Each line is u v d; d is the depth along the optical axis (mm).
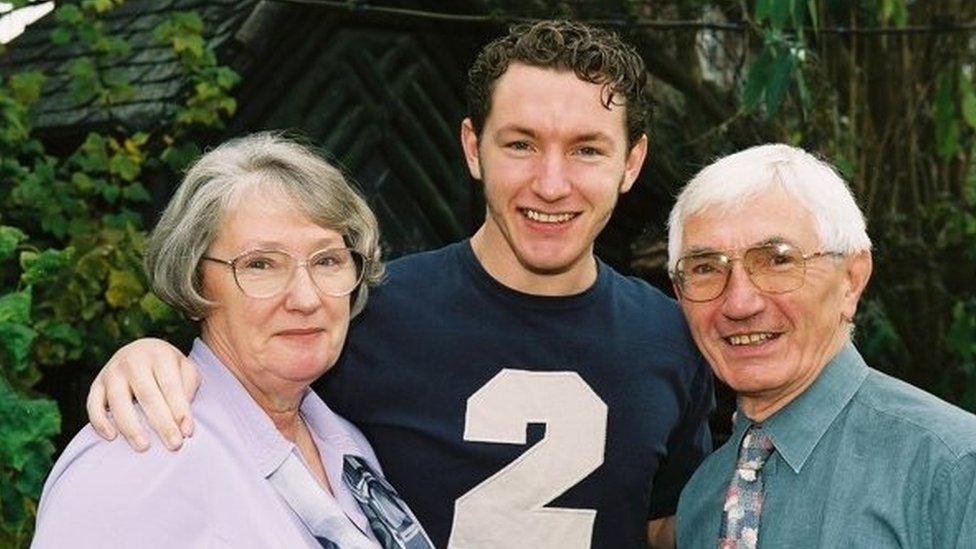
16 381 4273
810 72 6961
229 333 2676
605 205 3014
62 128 5871
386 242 6594
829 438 2586
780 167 2613
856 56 7488
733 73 7227
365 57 6543
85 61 5926
